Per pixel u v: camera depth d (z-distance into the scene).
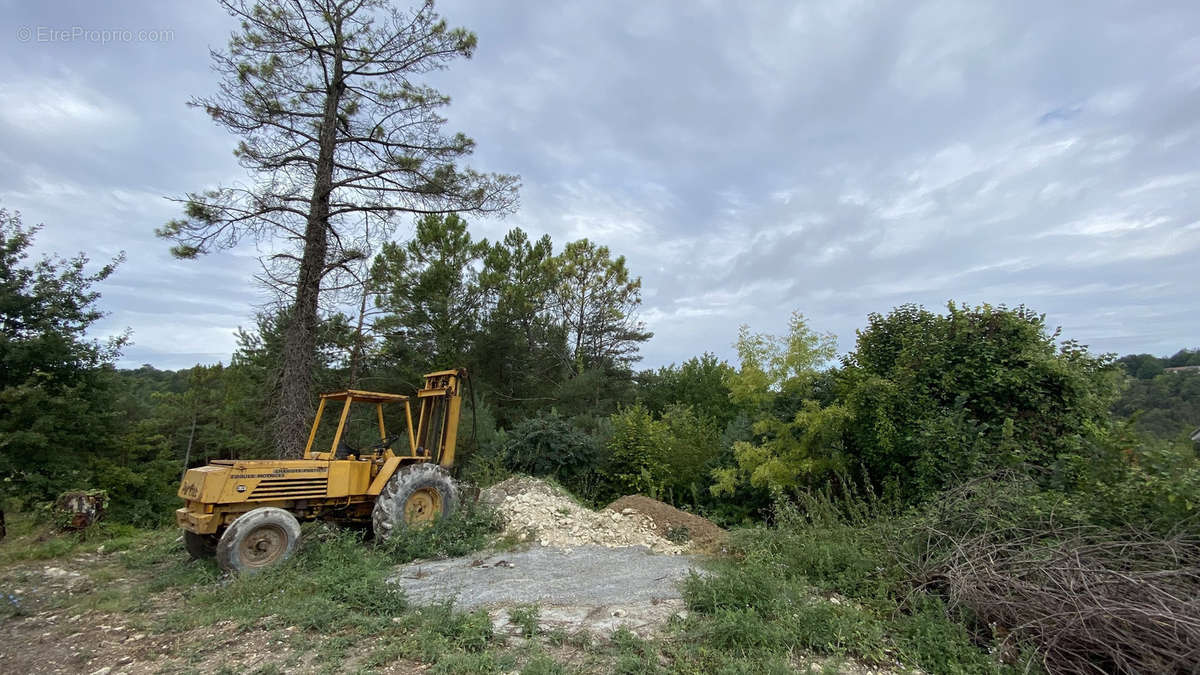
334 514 8.33
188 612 5.47
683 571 6.80
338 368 19.00
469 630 4.54
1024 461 8.01
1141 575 4.61
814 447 10.78
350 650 4.43
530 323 26.05
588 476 13.90
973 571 5.25
